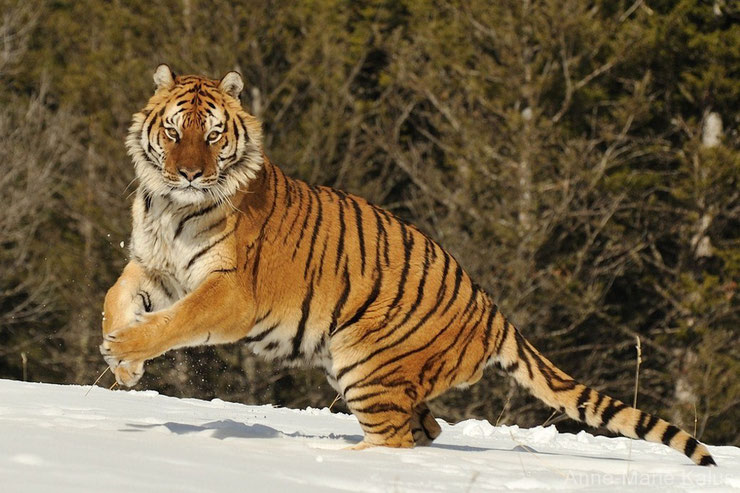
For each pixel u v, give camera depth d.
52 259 48.28
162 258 12.71
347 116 46.91
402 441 12.73
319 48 46.88
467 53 44.78
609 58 45.03
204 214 12.41
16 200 46.03
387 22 51.31
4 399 14.43
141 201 12.82
